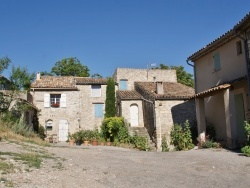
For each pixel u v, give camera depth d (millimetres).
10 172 7137
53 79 31938
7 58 20750
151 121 24531
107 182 7027
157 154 13508
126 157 12070
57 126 29062
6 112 20203
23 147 12336
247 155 10883
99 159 11117
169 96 23562
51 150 13070
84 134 24547
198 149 15555
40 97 29234
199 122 16859
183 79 46000
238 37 15062
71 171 8055
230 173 8086
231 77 15727
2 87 22234
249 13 12500
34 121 27438
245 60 14297
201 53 18562
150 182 7105
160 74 35750
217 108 17359
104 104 30531
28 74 22000
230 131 13875
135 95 28312
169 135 22844
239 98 15297
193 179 7457
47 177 7027
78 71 47375
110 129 23891
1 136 14672
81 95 30234
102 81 30672
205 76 18719
